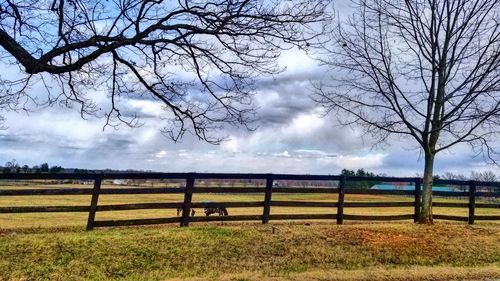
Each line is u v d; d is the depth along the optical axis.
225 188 13.57
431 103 15.41
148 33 6.99
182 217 13.16
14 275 8.66
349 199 34.12
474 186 16.70
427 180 15.41
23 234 11.07
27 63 6.66
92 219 12.27
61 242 10.27
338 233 12.54
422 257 11.03
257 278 9.02
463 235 13.18
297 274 9.40
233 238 11.52
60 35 6.86
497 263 10.97
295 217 14.39
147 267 9.64
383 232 12.92
